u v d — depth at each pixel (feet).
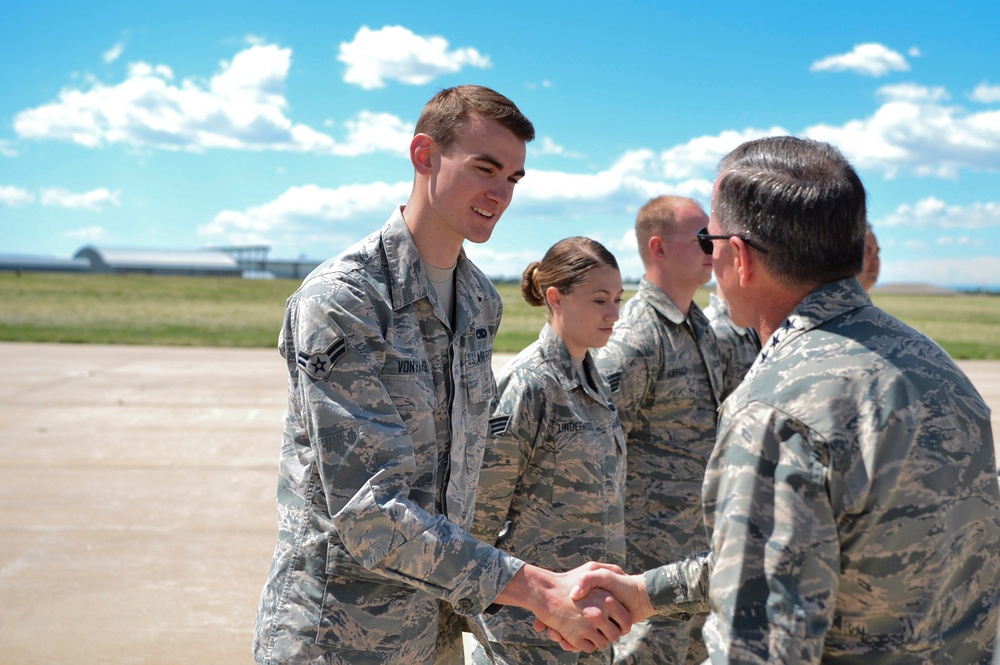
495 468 8.32
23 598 13.23
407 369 6.10
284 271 452.35
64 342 57.26
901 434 4.10
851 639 4.17
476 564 5.75
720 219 4.90
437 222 6.38
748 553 4.09
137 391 34.63
